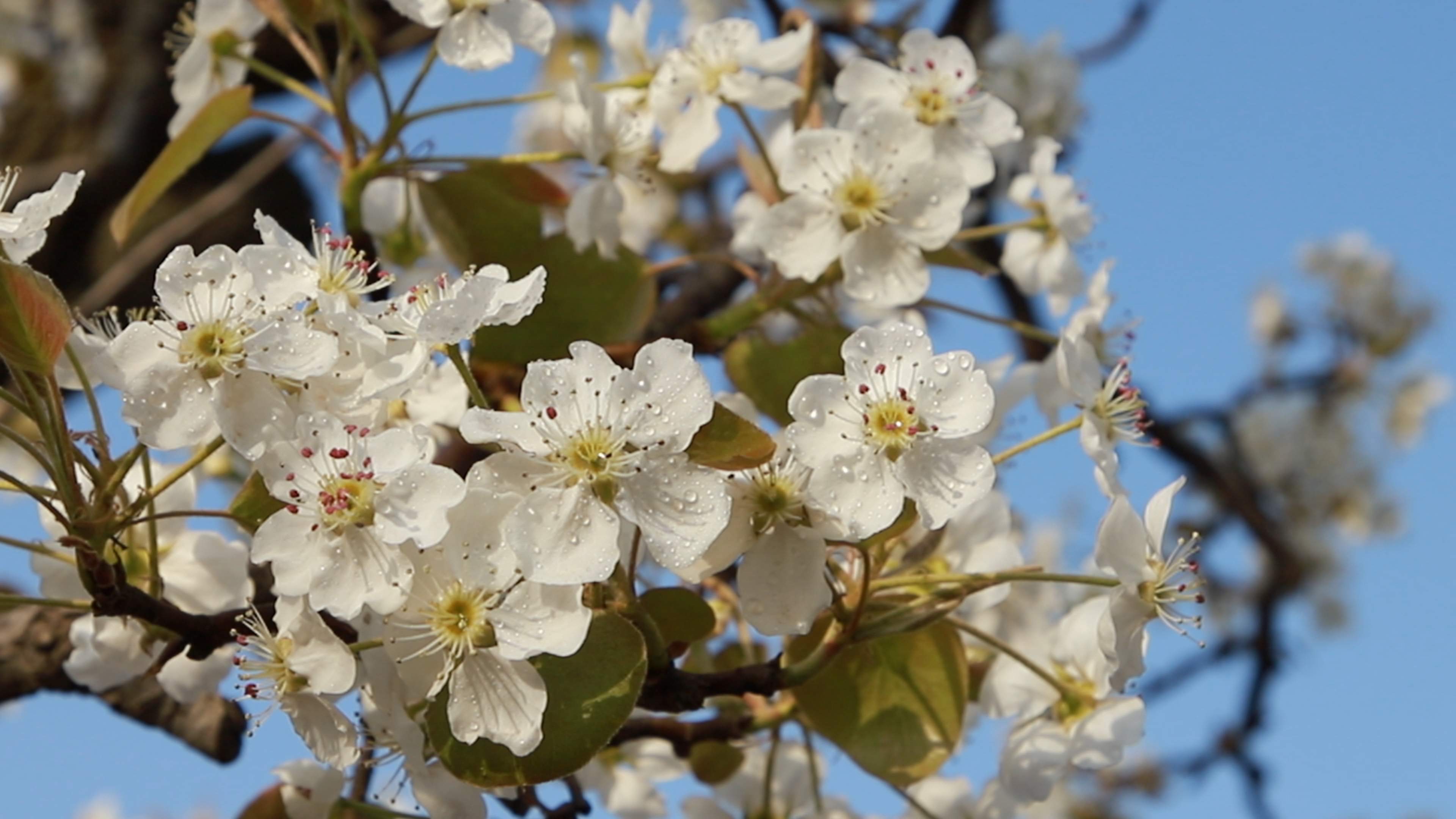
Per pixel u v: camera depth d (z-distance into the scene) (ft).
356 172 1.87
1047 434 1.68
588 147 1.87
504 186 1.89
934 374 1.57
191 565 1.71
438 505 1.51
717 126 1.90
